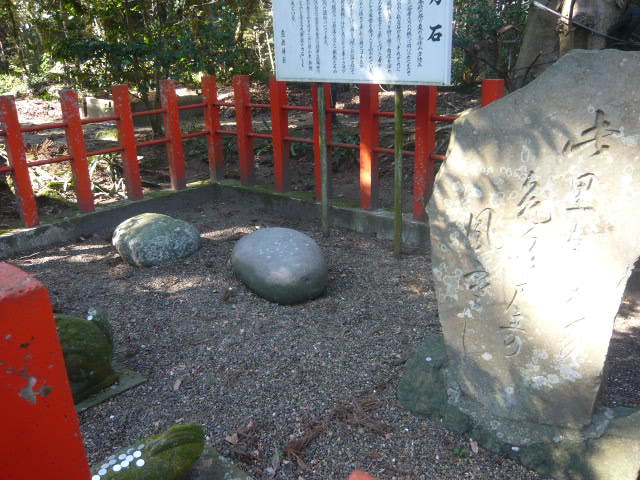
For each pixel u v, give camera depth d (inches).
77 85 412.2
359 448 103.7
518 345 100.5
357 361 129.3
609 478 93.2
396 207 180.7
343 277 173.3
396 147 175.3
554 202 93.6
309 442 104.9
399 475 97.8
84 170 215.3
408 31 160.6
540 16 203.9
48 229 206.5
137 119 424.2
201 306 156.6
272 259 155.7
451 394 109.8
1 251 196.2
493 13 268.1
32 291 29.9
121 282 173.5
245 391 120.1
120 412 115.5
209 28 328.8
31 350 30.6
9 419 30.7
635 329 139.6
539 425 101.0
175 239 187.2
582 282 93.1
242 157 246.8
